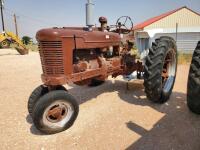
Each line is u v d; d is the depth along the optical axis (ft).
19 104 13.38
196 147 8.10
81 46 10.59
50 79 9.66
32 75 22.77
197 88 9.89
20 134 9.53
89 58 11.74
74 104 9.79
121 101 13.25
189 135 8.93
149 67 11.31
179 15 56.39
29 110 10.28
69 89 16.31
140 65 15.70
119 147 8.30
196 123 9.94
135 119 10.61
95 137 9.09
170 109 11.67
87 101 13.53
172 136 8.90
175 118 10.52
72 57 10.19
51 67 9.62
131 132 9.37
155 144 8.39
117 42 13.94
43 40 9.37
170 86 12.91
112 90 15.72
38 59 39.75
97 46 11.79
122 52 14.78
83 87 16.78
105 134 9.29
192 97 10.18
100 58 12.24
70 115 9.80
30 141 8.94
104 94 14.82
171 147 8.15
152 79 11.23
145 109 11.79
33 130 9.88
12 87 17.65
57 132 9.52
